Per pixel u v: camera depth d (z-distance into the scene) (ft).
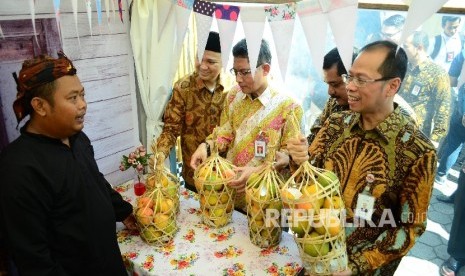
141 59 6.98
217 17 4.01
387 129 3.68
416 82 8.68
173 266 4.08
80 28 5.95
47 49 5.47
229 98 6.02
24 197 3.24
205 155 5.55
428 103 8.64
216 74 6.17
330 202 3.34
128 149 7.40
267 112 5.52
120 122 7.11
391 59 3.39
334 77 4.88
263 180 4.15
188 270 4.01
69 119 3.49
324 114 5.72
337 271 3.41
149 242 4.44
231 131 5.99
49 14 5.38
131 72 7.07
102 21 6.27
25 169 3.28
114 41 6.57
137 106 7.61
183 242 4.50
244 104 5.75
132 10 6.62
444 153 10.79
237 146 5.78
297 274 3.95
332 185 3.41
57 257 3.67
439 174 11.09
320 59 3.63
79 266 3.79
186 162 7.09
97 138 6.77
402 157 3.63
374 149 3.78
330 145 4.23
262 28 3.90
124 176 7.44
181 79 6.61
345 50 3.33
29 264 3.33
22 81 3.34
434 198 10.78
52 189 3.43
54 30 5.50
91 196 3.80
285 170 5.10
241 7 3.91
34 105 3.39
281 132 5.49
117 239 4.58
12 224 3.26
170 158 8.20
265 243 4.32
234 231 4.73
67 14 5.70
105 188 4.23
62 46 5.69
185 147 6.95
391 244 3.65
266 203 4.05
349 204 3.97
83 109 3.60
